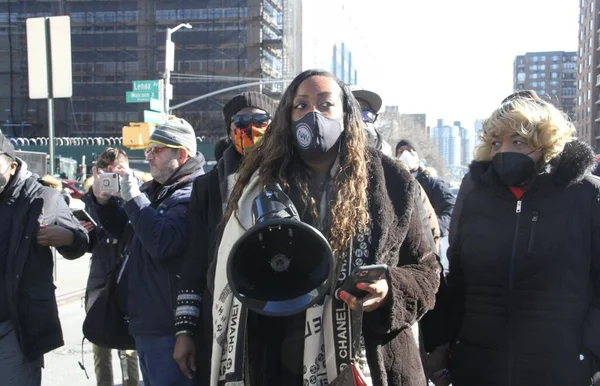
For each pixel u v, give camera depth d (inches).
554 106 98.8
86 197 142.6
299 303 76.7
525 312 93.7
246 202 88.2
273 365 87.3
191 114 2245.3
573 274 92.4
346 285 77.1
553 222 93.5
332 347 81.7
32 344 131.3
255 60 2240.4
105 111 2322.8
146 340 122.5
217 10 2262.6
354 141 87.3
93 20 2303.2
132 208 119.0
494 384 95.5
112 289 132.6
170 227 118.6
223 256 87.6
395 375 84.9
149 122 646.5
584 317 92.4
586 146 93.8
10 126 2301.9
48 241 132.0
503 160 95.5
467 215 102.8
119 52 2309.3
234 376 83.5
